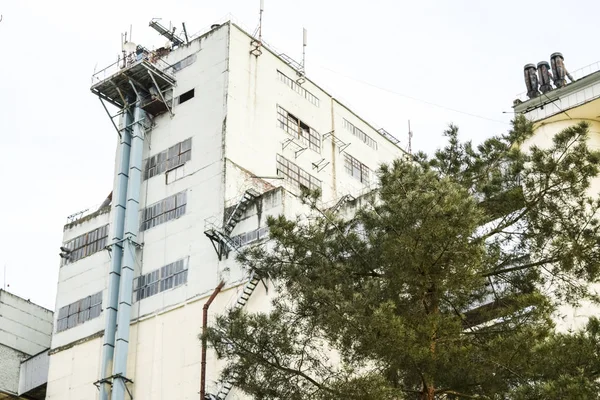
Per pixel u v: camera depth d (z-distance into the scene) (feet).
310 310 92.84
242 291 167.32
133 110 208.13
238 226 179.73
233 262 176.35
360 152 229.45
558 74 156.87
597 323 84.02
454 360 85.76
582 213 93.30
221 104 196.75
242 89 201.26
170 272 187.01
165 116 205.57
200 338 97.50
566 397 76.13
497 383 85.10
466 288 89.40
